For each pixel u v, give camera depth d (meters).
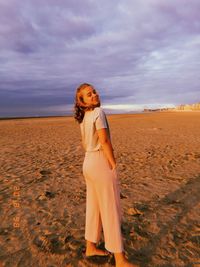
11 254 3.16
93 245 2.99
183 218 4.00
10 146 12.02
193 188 5.38
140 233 3.56
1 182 6.01
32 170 7.12
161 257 3.02
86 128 2.60
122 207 4.46
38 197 5.01
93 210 2.84
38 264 2.95
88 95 2.59
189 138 13.56
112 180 2.56
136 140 13.20
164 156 8.74
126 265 2.60
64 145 12.00
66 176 6.47
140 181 5.97
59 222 3.96
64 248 3.25
